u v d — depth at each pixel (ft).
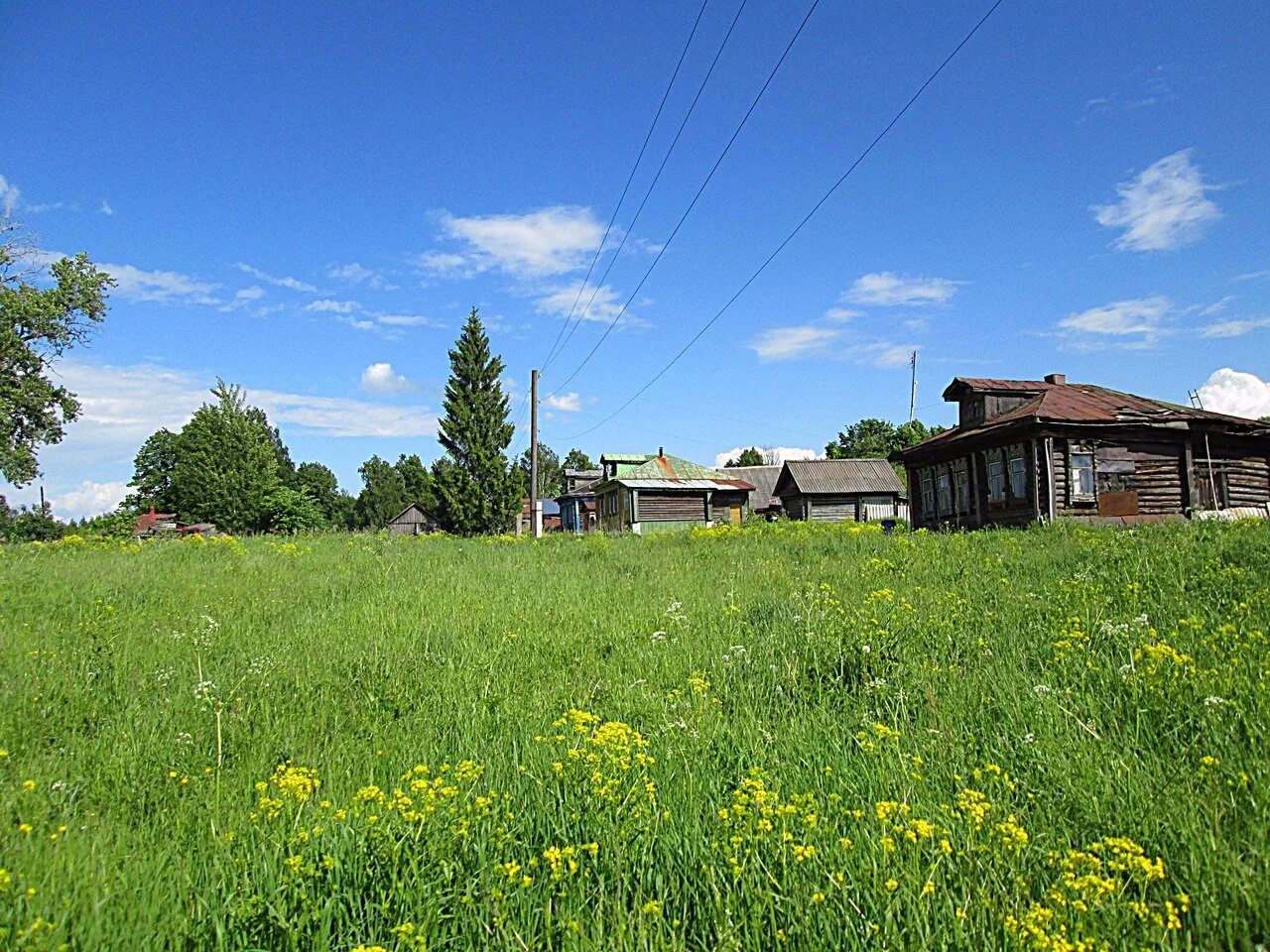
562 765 12.60
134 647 23.88
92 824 12.37
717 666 21.12
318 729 17.24
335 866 9.82
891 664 19.61
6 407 123.95
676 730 15.81
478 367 180.55
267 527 210.18
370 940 8.89
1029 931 8.29
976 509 78.33
